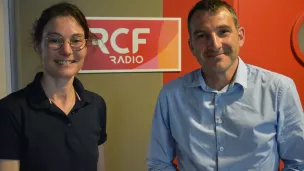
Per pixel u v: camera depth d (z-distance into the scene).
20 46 1.33
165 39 1.43
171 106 1.08
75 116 1.02
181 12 1.43
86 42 1.02
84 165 1.00
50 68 0.96
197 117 1.04
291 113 0.96
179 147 1.08
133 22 1.40
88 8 1.36
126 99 1.44
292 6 1.49
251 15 1.47
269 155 0.98
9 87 1.31
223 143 1.00
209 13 0.95
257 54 1.49
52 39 0.95
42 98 0.97
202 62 0.99
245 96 1.00
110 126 1.44
